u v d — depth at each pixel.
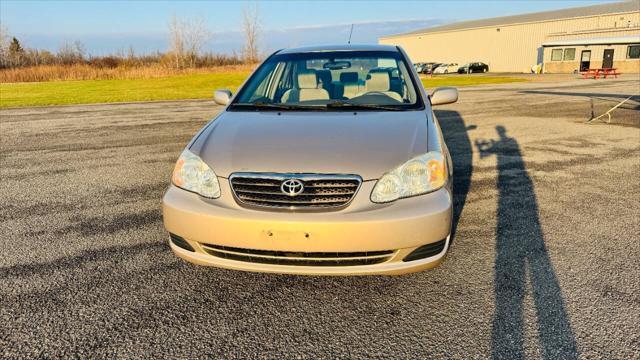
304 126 2.83
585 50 41.72
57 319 2.38
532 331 2.25
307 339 2.21
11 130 8.72
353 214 2.29
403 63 3.80
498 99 14.85
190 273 2.88
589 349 2.10
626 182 4.88
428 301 2.54
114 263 3.02
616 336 2.19
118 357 2.08
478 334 2.23
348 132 2.71
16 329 2.28
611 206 4.10
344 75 3.66
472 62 54.44
